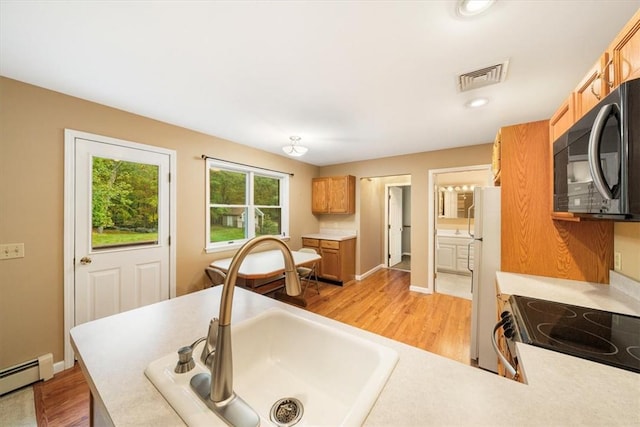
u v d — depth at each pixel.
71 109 2.03
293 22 1.25
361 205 4.66
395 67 1.63
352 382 0.85
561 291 1.46
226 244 3.31
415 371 0.71
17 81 1.79
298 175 4.58
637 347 0.86
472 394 0.62
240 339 0.96
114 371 0.72
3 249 1.74
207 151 3.06
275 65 1.62
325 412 0.80
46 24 1.25
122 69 1.67
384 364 0.73
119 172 2.33
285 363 1.03
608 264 1.58
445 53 1.48
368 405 0.57
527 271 1.80
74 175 2.05
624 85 0.73
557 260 1.71
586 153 1.03
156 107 2.27
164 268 2.65
